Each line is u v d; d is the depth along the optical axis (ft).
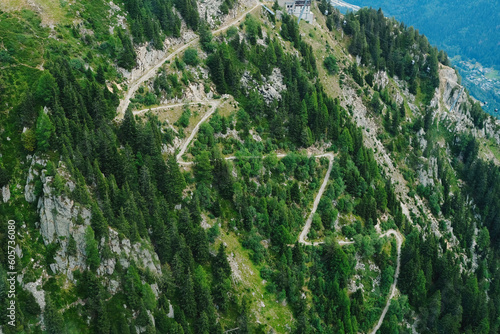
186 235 631.97
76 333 523.29
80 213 561.84
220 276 622.95
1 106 618.03
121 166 613.52
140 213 595.47
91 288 542.16
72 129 606.96
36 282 534.37
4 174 568.00
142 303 550.77
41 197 565.12
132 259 572.92
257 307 640.99
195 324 586.86
